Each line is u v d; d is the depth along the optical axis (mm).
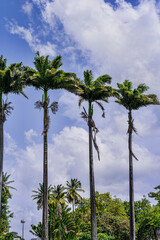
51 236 37531
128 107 44031
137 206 76938
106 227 57719
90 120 40438
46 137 33688
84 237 51875
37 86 35625
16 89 33750
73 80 35469
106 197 67125
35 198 59281
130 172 41938
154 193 72688
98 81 41000
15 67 34094
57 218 37844
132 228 40094
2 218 65250
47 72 34281
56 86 35625
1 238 60875
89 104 41125
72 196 66875
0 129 32969
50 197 58656
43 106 34344
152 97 43656
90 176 38906
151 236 63875
